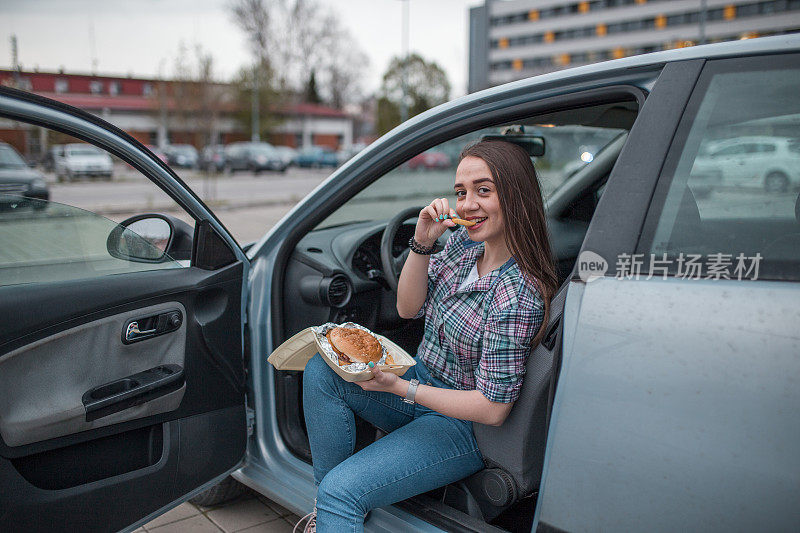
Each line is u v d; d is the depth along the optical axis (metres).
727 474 1.06
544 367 1.43
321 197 1.99
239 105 48.53
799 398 1.00
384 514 1.63
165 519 2.21
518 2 76.56
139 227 1.78
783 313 1.04
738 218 1.16
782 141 1.15
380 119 49.97
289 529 2.15
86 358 1.51
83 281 1.52
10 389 1.39
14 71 22.56
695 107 1.24
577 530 1.23
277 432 2.01
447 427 1.58
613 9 69.75
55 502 1.46
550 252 1.48
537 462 1.53
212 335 1.78
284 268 2.08
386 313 2.26
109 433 1.57
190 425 1.73
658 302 1.16
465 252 1.66
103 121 1.57
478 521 1.53
